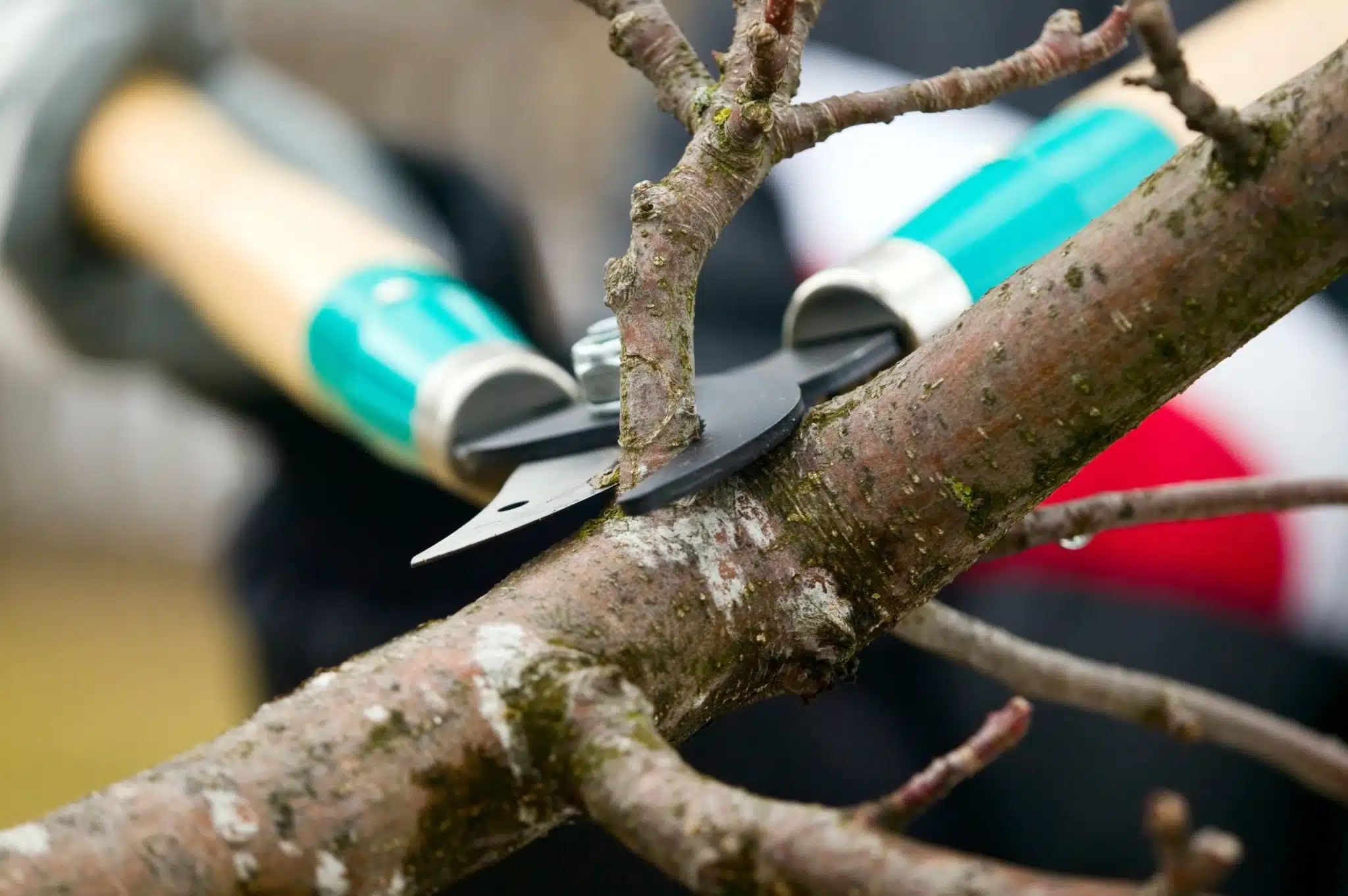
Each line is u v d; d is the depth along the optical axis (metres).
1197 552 1.72
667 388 1.23
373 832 1.19
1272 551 1.71
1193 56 1.33
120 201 1.47
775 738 1.76
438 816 1.20
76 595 4.71
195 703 4.38
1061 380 1.22
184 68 1.54
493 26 4.61
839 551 1.24
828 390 1.28
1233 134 1.20
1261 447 1.68
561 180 4.63
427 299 1.33
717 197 1.24
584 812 1.20
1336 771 1.40
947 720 1.78
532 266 1.83
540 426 1.30
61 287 1.53
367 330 1.33
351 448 1.61
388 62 4.59
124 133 1.48
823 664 1.24
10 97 1.49
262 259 1.37
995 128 1.94
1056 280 1.22
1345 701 1.75
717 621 1.23
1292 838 1.76
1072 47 1.25
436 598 1.69
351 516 1.65
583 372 1.30
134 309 1.55
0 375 4.28
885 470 1.23
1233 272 1.21
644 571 1.22
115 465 4.55
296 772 1.19
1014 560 1.79
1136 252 1.21
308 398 1.37
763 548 1.23
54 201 1.49
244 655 1.89
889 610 1.24
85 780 4.04
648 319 1.24
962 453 1.23
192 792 1.19
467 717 1.20
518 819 1.20
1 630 4.62
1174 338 1.21
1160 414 1.70
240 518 1.94
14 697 4.39
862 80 2.04
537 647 1.21
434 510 1.66
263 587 1.76
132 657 4.48
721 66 1.25
